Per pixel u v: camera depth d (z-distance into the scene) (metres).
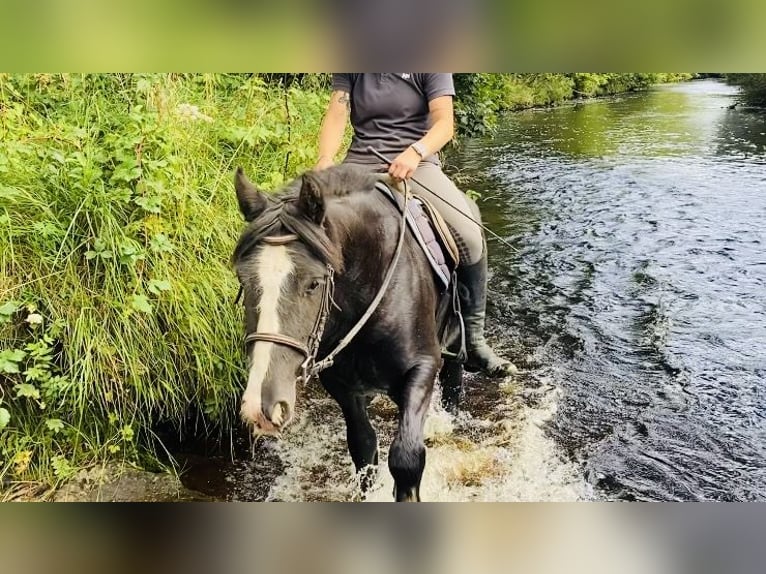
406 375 2.73
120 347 3.40
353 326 2.57
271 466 3.73
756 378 4.54
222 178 4.19
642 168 11.12
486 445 3.91
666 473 3.66
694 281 6.15
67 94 4.05
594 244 7.24
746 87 19.81
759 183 9.76
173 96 4.42
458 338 3.41
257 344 2.05
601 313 5.58
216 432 3.86
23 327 3.31
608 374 4.67
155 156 3.82
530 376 4.67
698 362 4.77
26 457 3.21
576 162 11.79
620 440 3.96
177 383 3.68
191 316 3.61
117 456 3.48
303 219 2.18
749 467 3.71
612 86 25.31
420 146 2.88
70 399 3.36
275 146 5.00
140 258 3.43
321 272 2.16
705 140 13.73
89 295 3.41
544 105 21.70
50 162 3.57
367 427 3.04
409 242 2.83
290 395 2.06
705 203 8.74
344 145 6.02
